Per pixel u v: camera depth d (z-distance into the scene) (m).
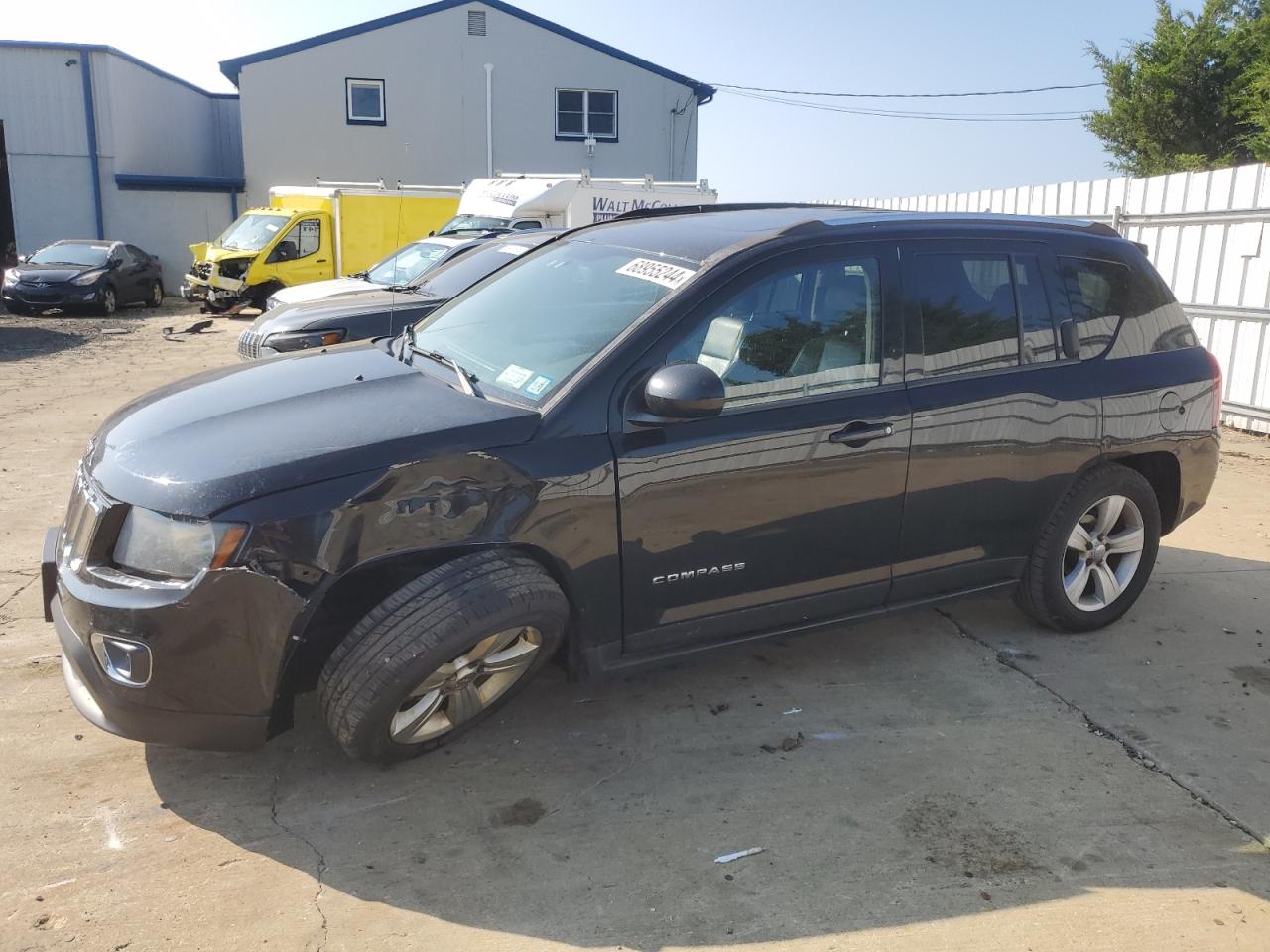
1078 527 4.28
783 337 3.51
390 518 2.87
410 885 2.75
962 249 3.93
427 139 26.44
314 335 7.82
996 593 4.21
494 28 26.16
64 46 24.39
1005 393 3.90
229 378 3.67
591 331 3.43
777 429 3.41
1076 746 3.58
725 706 3.79
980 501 3.94
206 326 16.81
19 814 2.99
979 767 3.43
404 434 2.99
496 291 4.16
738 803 3.17
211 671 2.77
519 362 3.46
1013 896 2.77
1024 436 3.96
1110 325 4.31
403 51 25.86
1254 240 8.76
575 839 2.97
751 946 2.56
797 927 2.63
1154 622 4.70
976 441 3.85
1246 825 3.13
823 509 3.56
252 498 2.76
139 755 3.33
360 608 3.17
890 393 3.67
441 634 2.88
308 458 2.86
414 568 3.11
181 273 26.25
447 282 8.66
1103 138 22.78
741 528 3.42
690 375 3.08
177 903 2.65
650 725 3.64
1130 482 4.33
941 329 3.82
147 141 26.92
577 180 16.66
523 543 3.06
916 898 2.76
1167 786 3.34
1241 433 9.09
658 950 2.55
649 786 3.25
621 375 3.22
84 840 2.89
